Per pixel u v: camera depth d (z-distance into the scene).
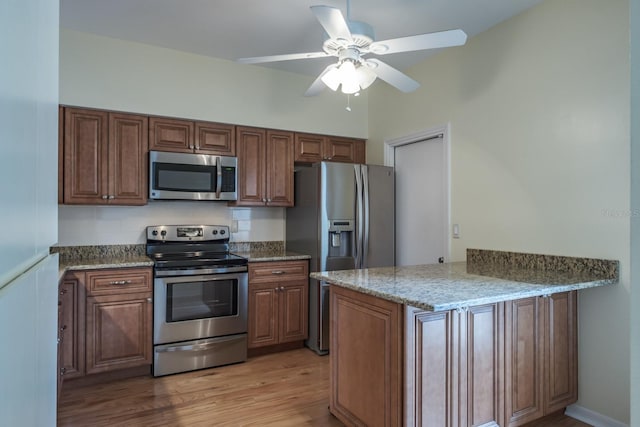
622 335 2.17
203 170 3.42
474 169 3.03
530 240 2.63
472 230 3.04
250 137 3.69
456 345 1.88
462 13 2.70
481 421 1.95
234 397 2.64
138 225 3.51
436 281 2.11
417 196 3.68
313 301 3.57
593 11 2.30
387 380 1.88
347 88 2.25
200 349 3.11
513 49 2.75
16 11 0.34
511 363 2.06
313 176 3.61
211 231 3.71
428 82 3.46
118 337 2.87
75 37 3.02
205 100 3.48
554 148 2.49
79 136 3.04
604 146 2.24
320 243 3.48
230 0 2.58
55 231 0.56
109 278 2.85
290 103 3.88
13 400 0.33
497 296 1.73
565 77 2.44
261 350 3.48
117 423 2.30
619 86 2.18
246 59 2.27
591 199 2.30
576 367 2.36
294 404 2.55
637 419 0.44
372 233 3.71
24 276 0.37
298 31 3.02
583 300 2.35
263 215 4.04
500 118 2.83
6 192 0.31
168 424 2.30
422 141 3.62
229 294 3.26
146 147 3.27
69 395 2.65
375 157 4.13
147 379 2.93
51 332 0.53
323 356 3.44
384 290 1.85
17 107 0.34
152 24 2.92
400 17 2.76
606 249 2.24
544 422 2.31
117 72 3.16
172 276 3.02
